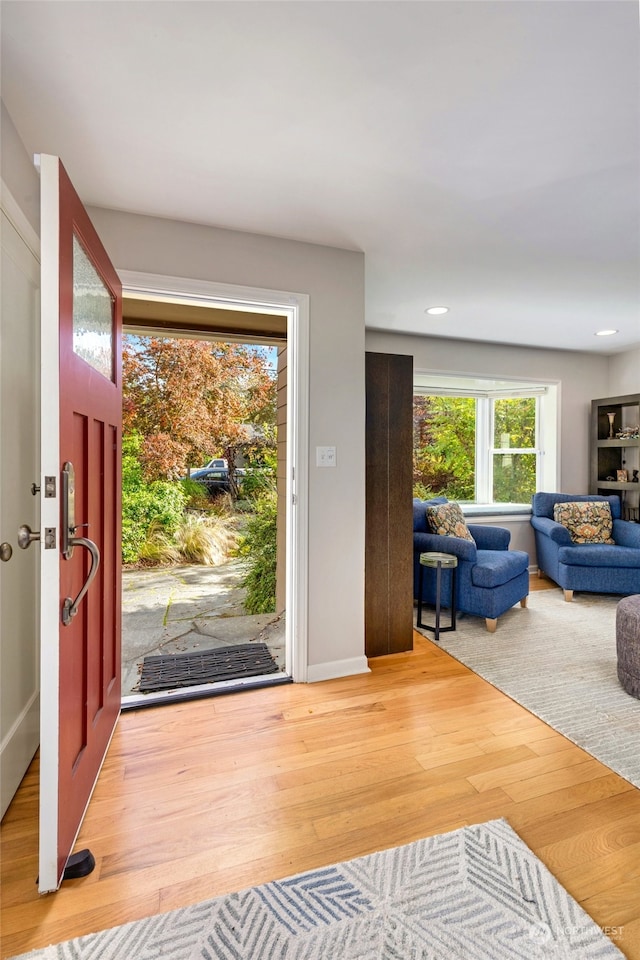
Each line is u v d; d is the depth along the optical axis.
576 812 1.54
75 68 1.32
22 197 1.63
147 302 3.16
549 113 1.50
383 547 2.80
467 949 1.10
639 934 1.14
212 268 2.23
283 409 3.57
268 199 2.01
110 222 2.08
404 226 2.26
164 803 1.59
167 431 4.23
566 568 3.94
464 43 1.23
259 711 2.18
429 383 4.83
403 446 2.84
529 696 2.31
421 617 3.46
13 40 1.22
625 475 4.71
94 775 1.63
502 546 3.89
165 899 1.24
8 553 1.44
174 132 1.59
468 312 3.64
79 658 1.46
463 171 1.83
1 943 1.12
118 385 2.01
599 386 5.09
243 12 1.14
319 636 2.49
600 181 1.90
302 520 2.43
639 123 1.55
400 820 1.51
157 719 2.12
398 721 2.09
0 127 1.44
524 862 1.34
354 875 1.30
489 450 5.12
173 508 4.24
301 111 1.49
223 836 1.45
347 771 1.75
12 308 1.56
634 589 3.85
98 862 1.35
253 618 3.69
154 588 4.19
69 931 1.15
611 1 1.11
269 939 1.13
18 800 1.60
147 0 1.11
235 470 4.34
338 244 2.44
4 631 1.53
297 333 2.42
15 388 1.59
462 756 1.84
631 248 2.53
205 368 4.28
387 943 1.12
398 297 3.29
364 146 1.67
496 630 3.22
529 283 3.02
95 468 1.63
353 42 1.23
